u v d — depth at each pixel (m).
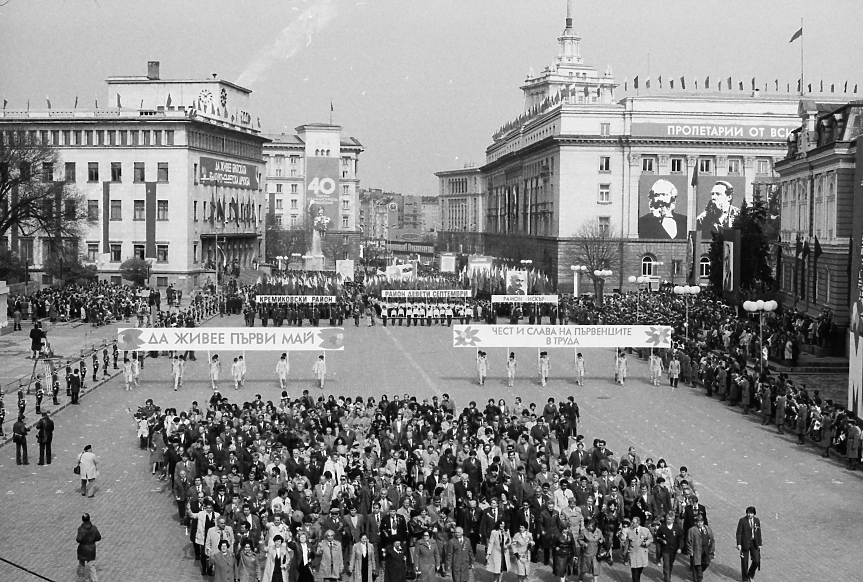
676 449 54.12
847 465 50.91
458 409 63.59
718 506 43.69
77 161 165.38
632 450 42.62
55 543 38.00
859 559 36.94
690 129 170.38
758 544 34.50
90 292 130.12
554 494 37.28
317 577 33.34
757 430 59.84
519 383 76.31
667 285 150.62
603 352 97.50
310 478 41.09
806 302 101.25
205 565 34.78
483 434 46.00
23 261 145.62
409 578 35.19
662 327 76.00
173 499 44.28
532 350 97.44
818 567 36.09
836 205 91.44
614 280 168.75
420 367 83.56
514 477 38.66
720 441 56.50
